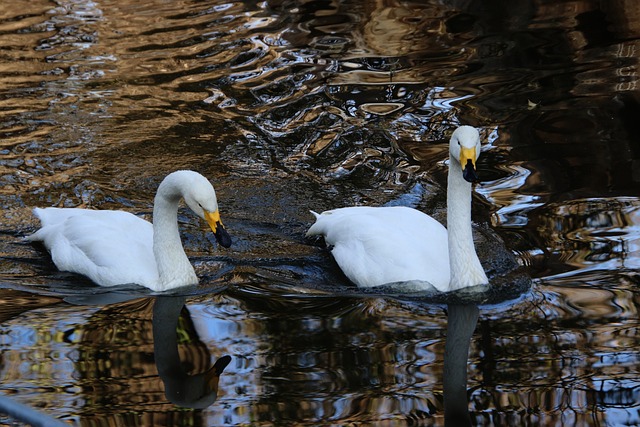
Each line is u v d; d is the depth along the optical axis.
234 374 7.70
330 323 8.76
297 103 14.30
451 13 17.83
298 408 7.08
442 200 11.64
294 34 17.22
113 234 10.36
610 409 6.99
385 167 12.46
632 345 7.98
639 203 10.91
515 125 13.15
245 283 9.90
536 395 7.21
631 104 13.45
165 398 7.27
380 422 6.84
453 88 14.51
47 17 18.64
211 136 13.39
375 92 14.52
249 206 11.71
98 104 14.47
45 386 7.51
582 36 16.12
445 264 9.70
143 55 16.41
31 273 10.36
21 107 14.41
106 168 12.63
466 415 6.93
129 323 8.88
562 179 11.65
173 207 9.73
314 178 12.29
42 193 12.04
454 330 8.52
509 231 10.52
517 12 17.61
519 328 8.49
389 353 8.05
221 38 17.09
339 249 10.24
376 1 18.84
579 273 9.52
